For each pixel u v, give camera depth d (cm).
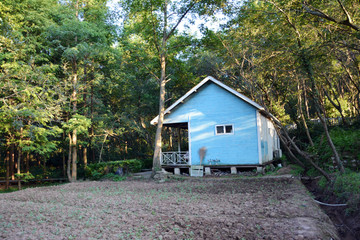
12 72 1639
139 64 2345
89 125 2150
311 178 1377
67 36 2177
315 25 1138
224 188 1205
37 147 1983
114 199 1012
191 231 579
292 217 667
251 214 708
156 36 2116
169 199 974
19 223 697
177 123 1978
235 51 1833
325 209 873
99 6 2491
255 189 1135
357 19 1052
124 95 3106
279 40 1199
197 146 1841
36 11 2184
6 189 2131
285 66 1253
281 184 1222
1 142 2083
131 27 2233
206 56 3016
